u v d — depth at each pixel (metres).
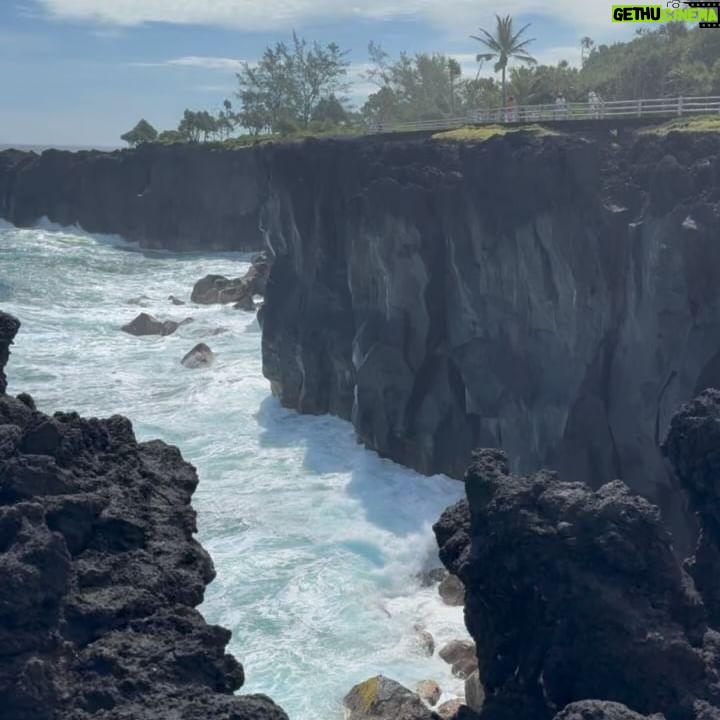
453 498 44.81
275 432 52.75
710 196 38.00
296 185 56.69
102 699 17.34
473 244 45.31
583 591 21.00
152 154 121.50
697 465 24.95
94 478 21.86
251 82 146.38
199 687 18.02
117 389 58.78
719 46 98.31
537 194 41.97
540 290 42.47
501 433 45.03
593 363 40.94
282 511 42.56
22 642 17.38
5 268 98.38
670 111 57.00
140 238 121.25
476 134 51.38
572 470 41.09
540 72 96.56
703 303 36.97
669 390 37.84
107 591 19.25
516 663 22.67
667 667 20.38
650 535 21.33
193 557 20.98
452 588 36.03
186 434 51.94
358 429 50.72
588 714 18.06
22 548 18.12
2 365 24.70
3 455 20.41
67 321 75.94
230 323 76.19
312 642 32.59
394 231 47.97
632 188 41.19
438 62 127.50
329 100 147.12
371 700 28.03
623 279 40.22
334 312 55.19
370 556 38.81
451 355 47.53
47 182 130.25
